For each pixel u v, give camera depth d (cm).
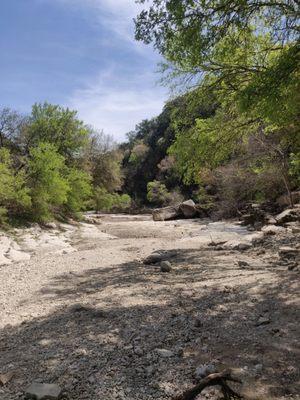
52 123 3041
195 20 805
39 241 1733
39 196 2170
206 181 2684
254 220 1994
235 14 814
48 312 670
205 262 1058
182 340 498
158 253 1258
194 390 335
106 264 1138
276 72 695
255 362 420
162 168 5878
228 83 1129
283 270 848
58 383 397
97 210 4678
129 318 593
